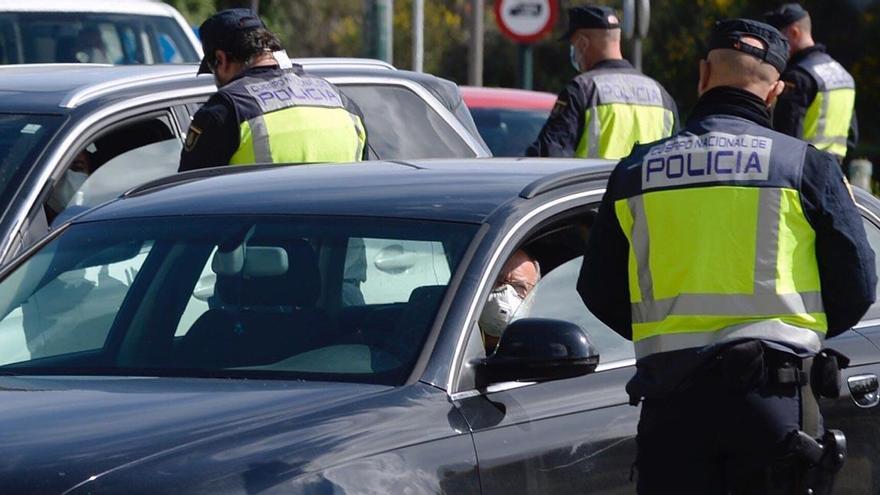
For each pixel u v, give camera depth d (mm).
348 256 13914
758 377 12969
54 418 12102
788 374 13031
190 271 14328
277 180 15617
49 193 18766
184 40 30531
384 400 12406
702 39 69375
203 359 13477
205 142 19672
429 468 12117
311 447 11641
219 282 14156
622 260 13703
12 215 18344
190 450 11398
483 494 12484
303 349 13328
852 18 66500
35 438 11695
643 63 70625
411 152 22656
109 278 14656
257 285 14016
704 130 13578
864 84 66000
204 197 15344
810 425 13258
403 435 12148
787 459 13078
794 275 13219
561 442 13281
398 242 13867
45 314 14641
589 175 15156
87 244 15102
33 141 19156
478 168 15508
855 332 16281
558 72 77062
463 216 14039
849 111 34375
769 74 13781
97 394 12750
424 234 13891
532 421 13164
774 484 13227
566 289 14867
